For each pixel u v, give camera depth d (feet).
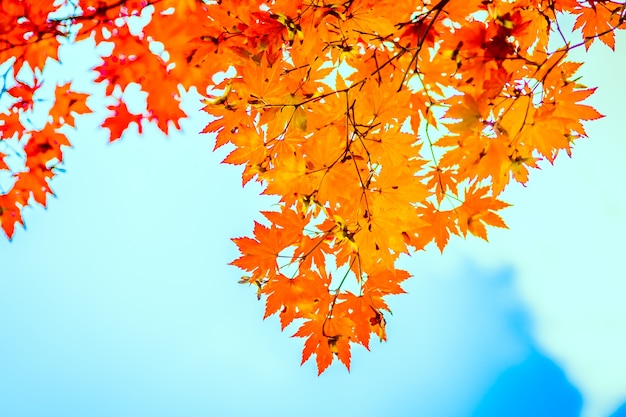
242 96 7.28
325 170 7.37
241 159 7.80
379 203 7.28
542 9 7.27
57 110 6.68
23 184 7.02
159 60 6.45
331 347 7.99
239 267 7.77
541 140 6.69
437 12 6.32
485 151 6.28
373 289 7.91
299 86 7.42
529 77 6.61
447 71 6.89
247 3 6.50
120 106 6.52
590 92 6.61
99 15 6.11
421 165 7.20
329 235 7.70
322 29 6.81
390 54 7.38
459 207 7.12
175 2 6.22
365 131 7.42
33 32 6.17
